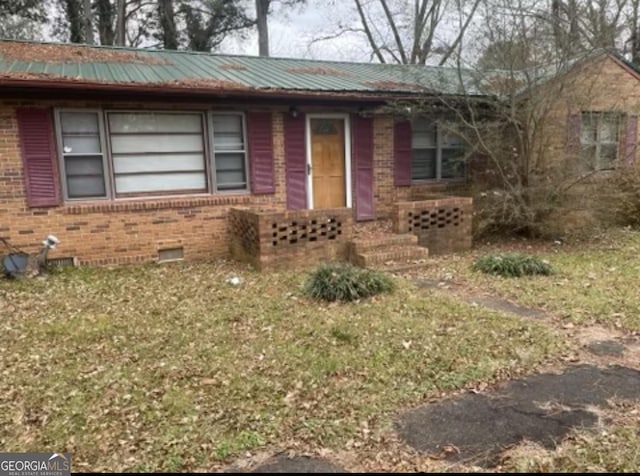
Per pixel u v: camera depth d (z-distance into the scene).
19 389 3.71
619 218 10.80
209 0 19.75
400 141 10.02
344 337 4.63
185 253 8.20
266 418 3.23
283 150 8.88
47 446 2.98
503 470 2.66
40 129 7.07
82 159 7.45
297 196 9.09
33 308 5.68
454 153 10.70
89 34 18.52
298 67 10.62
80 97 7.20
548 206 9.05
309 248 7.62
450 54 10.96
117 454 2.89
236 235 8.16
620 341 4.48
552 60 8.80
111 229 7.65
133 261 7.83
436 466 2.71
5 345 4.59
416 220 8.47
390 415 3.25
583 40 9.76
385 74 10.88
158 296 6.13
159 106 7.76
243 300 5.88
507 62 8.95
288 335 4.73
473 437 2.98
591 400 3.40
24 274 6.81
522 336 4.58
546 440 2.93
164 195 8.05
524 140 9.12
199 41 20.31
